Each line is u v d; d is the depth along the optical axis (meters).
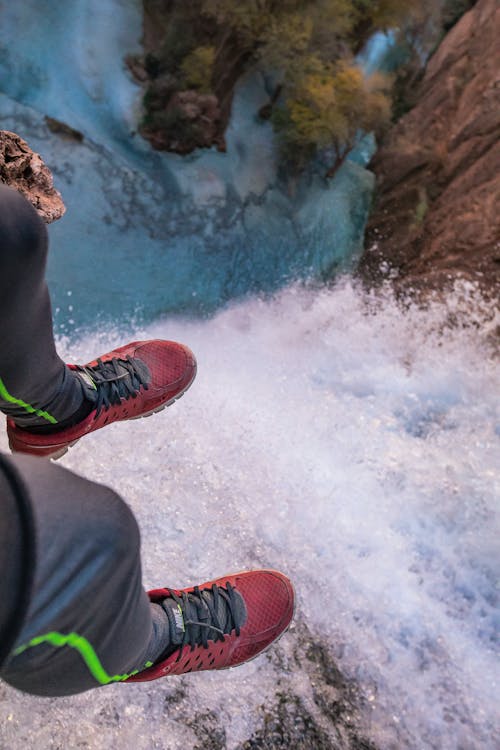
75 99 7.00
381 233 7.29
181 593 1.29
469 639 2.35
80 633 0.64
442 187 7.08
